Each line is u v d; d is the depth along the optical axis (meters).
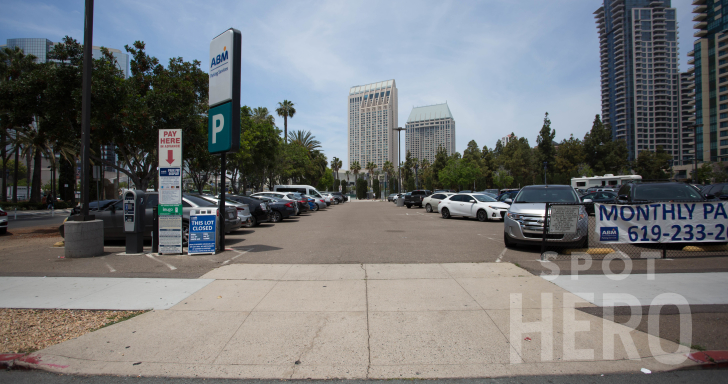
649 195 10.58
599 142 72.88
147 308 5.30
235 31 9.34
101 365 3.75
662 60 145.00
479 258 8.69
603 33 158.62
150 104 14.28
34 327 4.67
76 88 13.01
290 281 6.66
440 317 4.90
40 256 9.06
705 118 98.12
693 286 6.13
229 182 53.69
